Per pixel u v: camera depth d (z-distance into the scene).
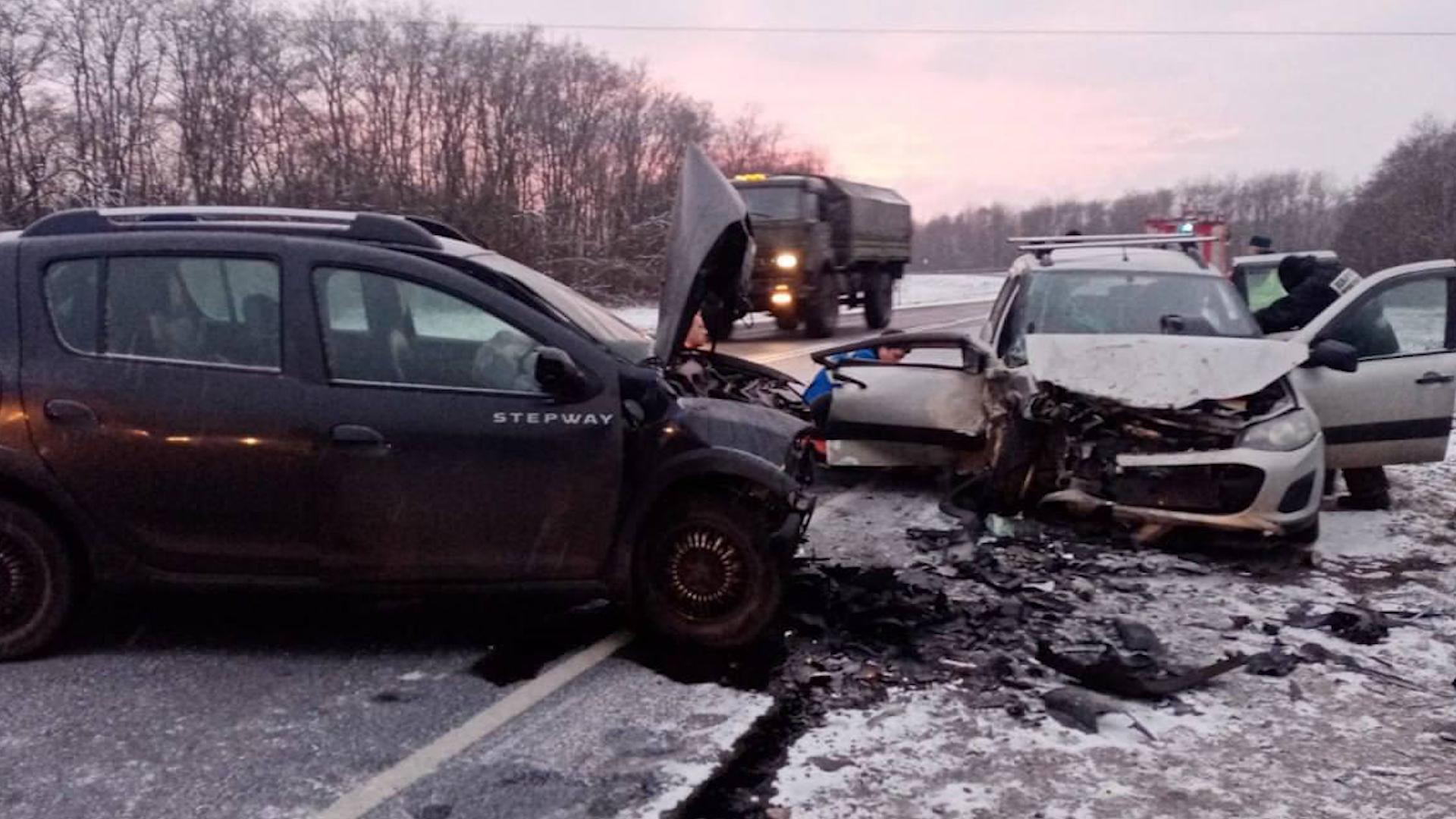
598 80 43.88
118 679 4.76
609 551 5.04
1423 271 8.07
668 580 5.16
